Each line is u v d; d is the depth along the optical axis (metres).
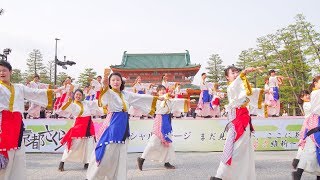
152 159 7.01
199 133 10.36
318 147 4.95
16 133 4.04
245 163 4.61
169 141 7.02
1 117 3.98
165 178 6.01
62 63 21.05
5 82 4.15
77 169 7.13
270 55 34.41
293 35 32.47
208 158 8.78
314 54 31.03
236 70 5.03
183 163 7.89
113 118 4.49
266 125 10.26
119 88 4.71
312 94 5.24
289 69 32.31
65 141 6.88
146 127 10.39
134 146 10.31
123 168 4.38
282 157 8.72
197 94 28.12
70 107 6.90
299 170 4.98
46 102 4.53
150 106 5.01
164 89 7.33
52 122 10.36
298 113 33.75
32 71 50.81
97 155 4.34
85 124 6.94
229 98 4.84
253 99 5.21
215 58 44.22
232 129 4.66
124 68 31.92
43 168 7.29
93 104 7.12
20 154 4.12
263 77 33.97
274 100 11.59
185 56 35.06
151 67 34.16
